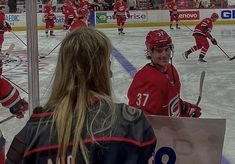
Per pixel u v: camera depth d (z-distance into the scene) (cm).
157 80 275
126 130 149
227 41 1695
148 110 273
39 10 2314
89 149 145
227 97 817
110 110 151
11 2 2291
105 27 2350
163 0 2483
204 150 229
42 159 149
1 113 708
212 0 2419
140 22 2380
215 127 226
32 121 156
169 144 232
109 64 162
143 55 1352
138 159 147
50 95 160
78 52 156
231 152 509
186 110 314
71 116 150
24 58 1322
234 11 2391
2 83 317
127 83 941
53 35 2025
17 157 155
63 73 157
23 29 2245
